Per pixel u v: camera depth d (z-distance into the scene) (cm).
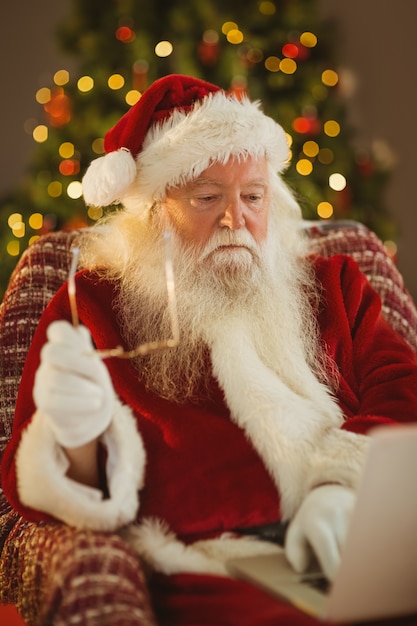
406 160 392
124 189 165
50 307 163
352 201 361
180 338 155
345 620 109
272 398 145
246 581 124
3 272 338
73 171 339
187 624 121
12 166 419
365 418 146
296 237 183
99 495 130
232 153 158
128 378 152
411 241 392
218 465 141
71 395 121
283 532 139
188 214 162
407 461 104
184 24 341
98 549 119
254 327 158
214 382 151
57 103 346
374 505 104
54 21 422
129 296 163
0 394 170
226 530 138
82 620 108
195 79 170
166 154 160
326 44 374
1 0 420
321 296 172
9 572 144
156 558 131
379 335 168
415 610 113
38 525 140
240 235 159
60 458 130
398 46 392
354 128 391
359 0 405
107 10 354
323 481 135
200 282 159
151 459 143
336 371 161
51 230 344
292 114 345
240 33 340
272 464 140
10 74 420
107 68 343
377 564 107
